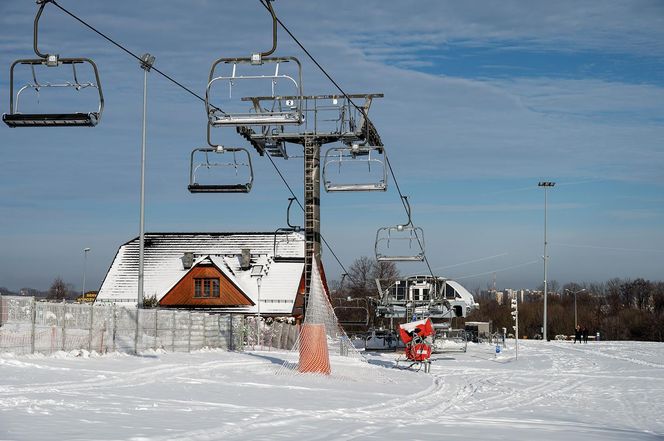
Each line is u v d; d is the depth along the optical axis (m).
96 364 27.09
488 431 17.05
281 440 13.80
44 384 20.42
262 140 32.88
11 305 26.58
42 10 19.52
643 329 121.69
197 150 30.45
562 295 164.62
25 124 19.78
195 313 40.44
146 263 74.19
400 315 55.75
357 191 32.19
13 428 13.12
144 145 41.19
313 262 30.81
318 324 29.34
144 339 34.78
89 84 19.84
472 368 41.91
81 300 80.19
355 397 23.05
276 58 22.14
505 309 134.12
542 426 18.77
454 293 61.53
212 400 19.58
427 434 15.91
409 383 29.47
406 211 45.16
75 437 12.55
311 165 32.53
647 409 24.66
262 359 36.66
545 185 88.62
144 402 18.12
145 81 41.22
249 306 68.44
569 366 44.78
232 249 74.00
